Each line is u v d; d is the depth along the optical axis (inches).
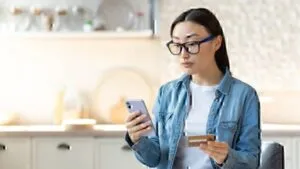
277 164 94.9
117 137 157.3
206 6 174.9
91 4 174.2
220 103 82.4
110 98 178.7
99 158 157.2
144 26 174.9
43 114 179.0
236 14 175.0
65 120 168.2
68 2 174.6
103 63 179.0
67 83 178.4
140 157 85.2
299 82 175.3
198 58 81.6
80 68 178.9
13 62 177.9
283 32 175.3
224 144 75.9
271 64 175.6
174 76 176.6
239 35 175.6
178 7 174.7
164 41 175.9
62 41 178.1
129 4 175.3
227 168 76.5
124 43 178.2
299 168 155.6
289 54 175.6
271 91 176.1
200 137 75.9
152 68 178.1
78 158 157.1
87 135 156.9
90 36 169.2
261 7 175.0
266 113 176.2
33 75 178.5
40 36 168.4
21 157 156.6
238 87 83.0
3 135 155.5
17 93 178.5
